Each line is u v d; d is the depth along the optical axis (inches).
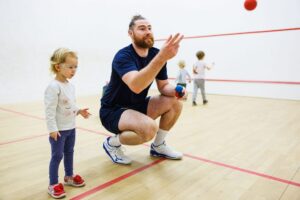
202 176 69.0
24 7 194.5
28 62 200.8
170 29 277.0
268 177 68.3
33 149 91.6
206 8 247.0
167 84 80.2
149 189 61.9
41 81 210.5
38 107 177.3
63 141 59.8
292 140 100.4
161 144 82.1
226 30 237.8
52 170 58.8
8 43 188.1
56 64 57.4
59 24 218.8
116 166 75.9
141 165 76.5
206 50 253.4
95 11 248.1
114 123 73.7
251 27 223.3
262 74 223.3
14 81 194.1
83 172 71.7
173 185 63.9
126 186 63.5
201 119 139.0
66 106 58.9
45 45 210.2
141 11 293.1
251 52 226.7
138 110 81.0
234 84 240.2
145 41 69.6
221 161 79.4
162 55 54.4
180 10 265.7
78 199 57.4
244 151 88.4
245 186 63.3
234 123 129.2
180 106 79.2
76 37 234.2
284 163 77.7
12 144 97.3
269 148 91.4
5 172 72.1
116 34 273.1
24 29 195.9
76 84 240.4
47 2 208.7
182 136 106.6
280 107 175.6
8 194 59.9
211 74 252.2
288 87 211.6
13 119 140.5
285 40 208.2
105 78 266.8
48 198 58.1
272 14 211.3
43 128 121.3
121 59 67.1
